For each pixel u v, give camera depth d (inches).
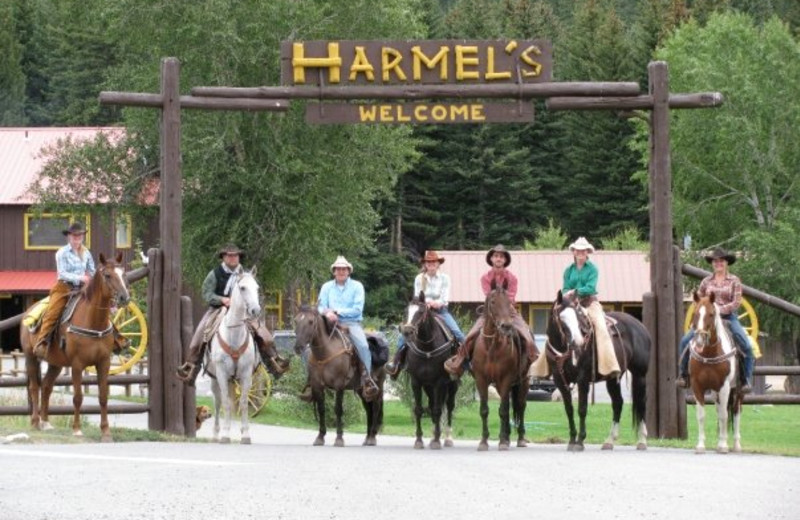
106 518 536.1
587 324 884.6
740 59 2372.0
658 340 1044.5
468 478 661.3
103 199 2175.2
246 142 2017.7
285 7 1959.9
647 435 1048.2
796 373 1069.8
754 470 719.1
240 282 911.7
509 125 3221.0
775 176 2384.4
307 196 2010.3
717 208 2386.8
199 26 1943.9
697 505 578.6
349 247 2204.7
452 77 1048.8
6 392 1551.4
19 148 2571.4
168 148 1031.6
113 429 959.6
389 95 1042.1
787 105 2358.5
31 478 639.1
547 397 1913.1
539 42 1048.8
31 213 2188.7
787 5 3538.4
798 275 2121.1
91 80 3376.0
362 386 927.0
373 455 800.3
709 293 874.8
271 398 1638.8
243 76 2030.0
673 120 2404.0
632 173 3189.0
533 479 660.7
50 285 2438.5
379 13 2050.9
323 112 1045.2
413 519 536.1
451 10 3649.1
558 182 3262.8
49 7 3858.3
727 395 881.5
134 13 2000.5
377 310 2984.7
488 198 3228.3
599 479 663.8
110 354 894.4
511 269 2549.2
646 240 3221.0
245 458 757.3
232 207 2033.7
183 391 1027.9
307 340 906.7
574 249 911.7
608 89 1045.8
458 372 884.6
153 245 2416.3
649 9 3336.6
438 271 924.6
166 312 1023.6
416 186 3198.8
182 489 609.0
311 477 655.8
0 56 3572.8
